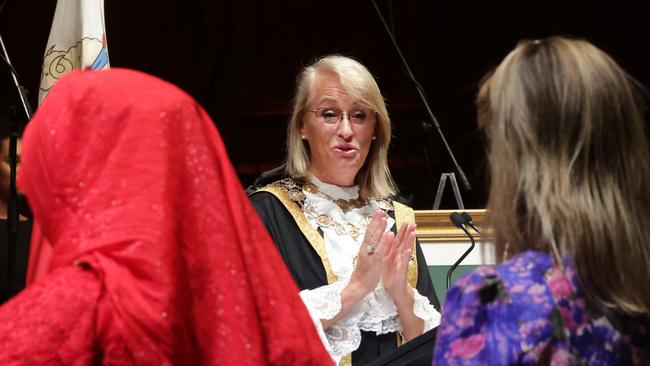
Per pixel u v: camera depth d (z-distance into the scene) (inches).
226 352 95.9
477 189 371.6
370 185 205.9
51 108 101.7
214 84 397.1
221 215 99.5
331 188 201.3
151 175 97.5
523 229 104.9
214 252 98.3
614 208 102.6
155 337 92.6
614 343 100.4
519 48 110.1
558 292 99.7
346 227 197.5
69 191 98.7
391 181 213.0
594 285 101.0
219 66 406.3
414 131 428.5
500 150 106.4
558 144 104.2
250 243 101.3
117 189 97.0
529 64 107.0
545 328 98.0
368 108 199.3
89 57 252.1
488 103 112.0
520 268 101.3
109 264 94.3
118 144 98.4
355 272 185.3
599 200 102.7
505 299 99.7
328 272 190.7
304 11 439.8
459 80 436.5
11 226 215.0
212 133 104.0
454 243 231.6
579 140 103.7
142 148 98.3
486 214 109.0
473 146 410.0
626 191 104.2
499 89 107.9
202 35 433.4
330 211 198.4
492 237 109.1
